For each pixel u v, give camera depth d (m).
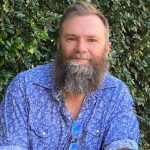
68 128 2.35
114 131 2.36
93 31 2.28
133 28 4.61
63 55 2.32
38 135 2.33
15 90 2.38
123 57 4.58
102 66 2.35
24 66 3.64
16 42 3.52
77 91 2.32
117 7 4.44
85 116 2.37
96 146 2.37
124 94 2.46
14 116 2.34
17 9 3.59
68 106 2.38
